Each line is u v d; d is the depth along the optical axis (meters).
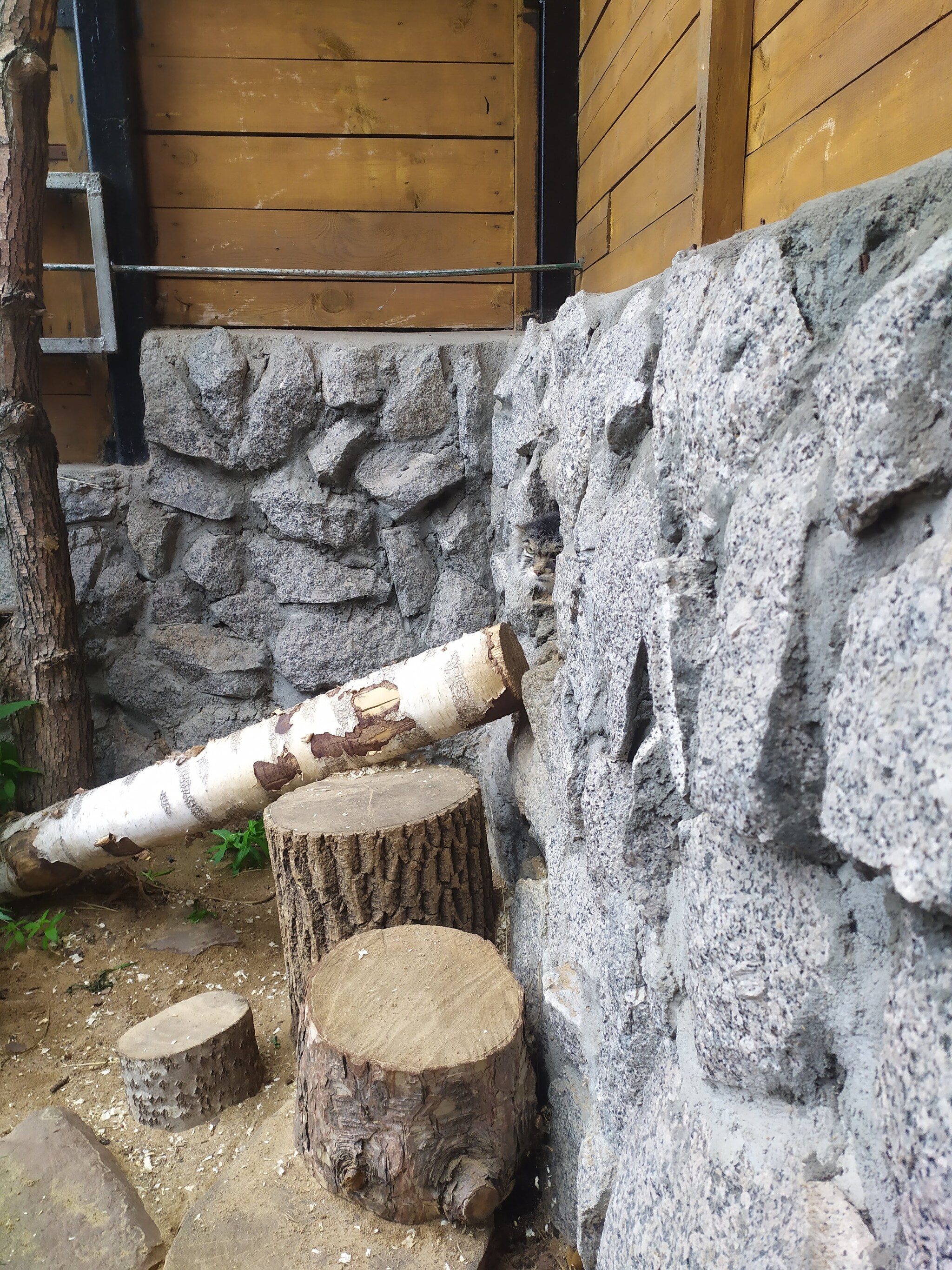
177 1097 1.97
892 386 0.68
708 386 1.04
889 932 0.74
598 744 1.50
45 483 3.00
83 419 3.49
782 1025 0.84
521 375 2.68
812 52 1.29
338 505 3.28
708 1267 0.88
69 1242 1.61
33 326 2.88
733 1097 0.96
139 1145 1.94
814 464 0.81
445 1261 1.46
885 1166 0.70
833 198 0.86
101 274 3.19
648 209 2.15
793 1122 0.85
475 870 2.19
